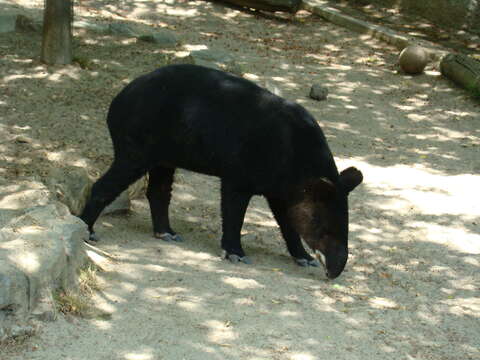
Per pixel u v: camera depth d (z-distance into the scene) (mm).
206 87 6520
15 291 4730
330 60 15680
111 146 9016
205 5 18875
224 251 6809
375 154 10812
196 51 13742
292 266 6973
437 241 7809
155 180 7113
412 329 5754
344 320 5758
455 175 10148
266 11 18938
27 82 10750
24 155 8219
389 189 9344
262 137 6367
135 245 6887
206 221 7855
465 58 14930
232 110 6434
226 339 5188
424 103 13555
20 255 5086
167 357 4828
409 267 7098
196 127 6445
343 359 5121
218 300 5832
